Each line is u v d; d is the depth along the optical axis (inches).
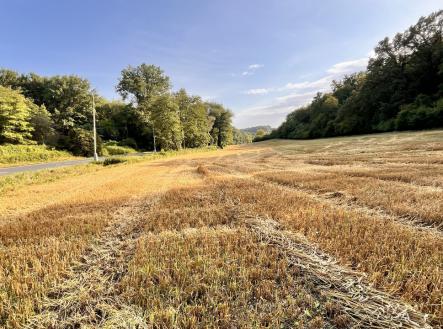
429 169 408.8
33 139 1681.8
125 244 171.2
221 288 111.2
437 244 143.6
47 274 130.6
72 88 2156.7
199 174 577.9
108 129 2325.3
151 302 103.6
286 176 435.8
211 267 126.5
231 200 278.8
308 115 3745.1
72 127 1888.5
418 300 99.3
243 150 1808.6
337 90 3565.5
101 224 217.3
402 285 108.3
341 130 2519.7
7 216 270.7
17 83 2155.5
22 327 96.9
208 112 3444.9
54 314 103.5
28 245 177.9
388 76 2039.9
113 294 115.5
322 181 363.9
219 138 3484.3
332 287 112.0
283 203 251.4
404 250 137.7
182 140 2260.1
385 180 354.3
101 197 339.9
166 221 213.0
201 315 96.9
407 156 622.5
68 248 165.5
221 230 184.4
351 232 166.2
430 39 1787.6
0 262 150.3
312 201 256.4
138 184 448.8
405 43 1915.6
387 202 233.8
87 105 2198.6
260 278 118.9
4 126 1475.1
